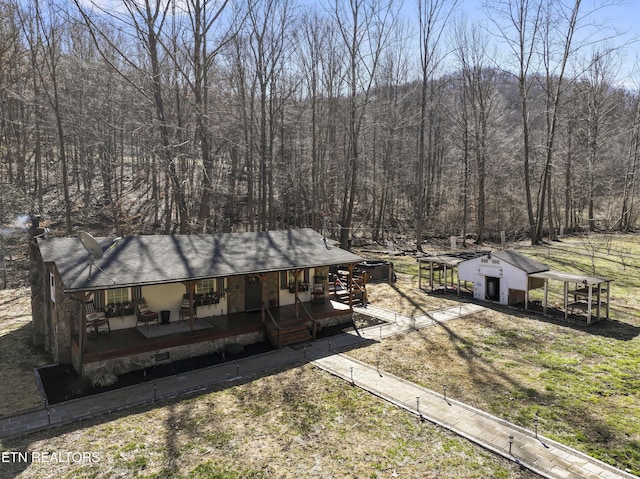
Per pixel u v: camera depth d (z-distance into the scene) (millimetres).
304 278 18922
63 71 32031
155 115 28828
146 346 12750
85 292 11523
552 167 42500
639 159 47344
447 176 52688
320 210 39000
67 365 13039
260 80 31828
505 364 13250
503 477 7637
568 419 9805
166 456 8219
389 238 43344
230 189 39875
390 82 41688
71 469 7766
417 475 7676
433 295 22938
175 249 14953
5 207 26188
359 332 16641
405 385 11672
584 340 15508
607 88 45844
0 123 33906
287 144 43281
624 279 24969
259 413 10031
